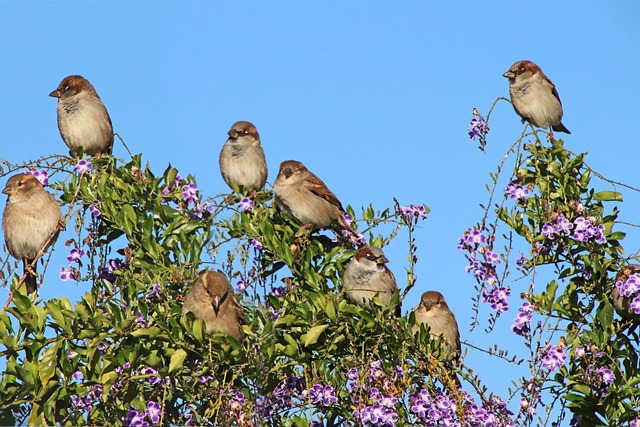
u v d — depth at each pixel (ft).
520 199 37.96
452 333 43.04
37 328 32.19
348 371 33.14
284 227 43.34
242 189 43.52
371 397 31.91
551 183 39.09
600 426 34.83
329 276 40.73
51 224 43.01
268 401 32.78
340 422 35.47
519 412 32.71
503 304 35.58
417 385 34.32
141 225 40.52
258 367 32.45
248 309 36.52
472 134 39.40
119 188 41.11
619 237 38.06
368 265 39.40
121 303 37.37
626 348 36.24
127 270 39.60
